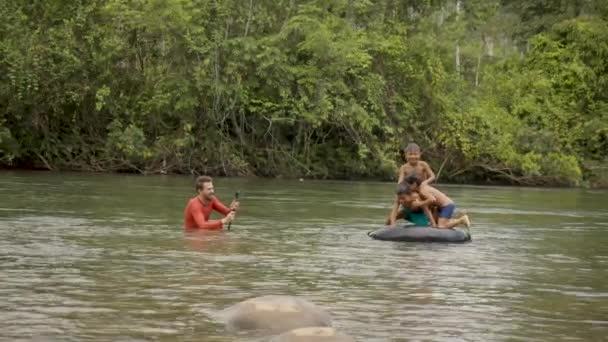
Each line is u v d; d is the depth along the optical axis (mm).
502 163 33406
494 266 9578
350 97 31281
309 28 30438
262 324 6121
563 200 23219
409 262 9695
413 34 34656
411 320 6539
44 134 30531
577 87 38188
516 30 48281
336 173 32094
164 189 21109
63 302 6906
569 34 39656
